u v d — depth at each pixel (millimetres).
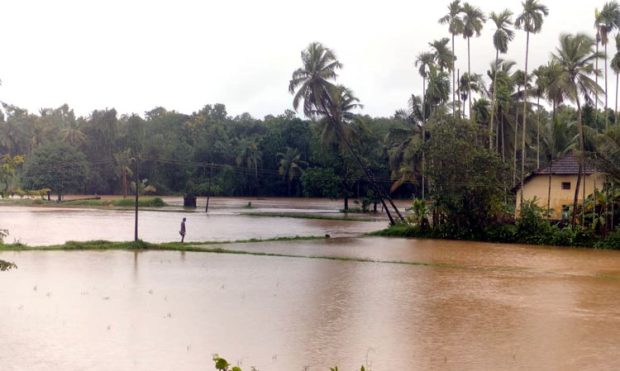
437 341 15750
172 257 31906
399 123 98312
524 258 33375
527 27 48719
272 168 116625
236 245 38562
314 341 15625
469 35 51500
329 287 23484
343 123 58688
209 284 23766
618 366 13836
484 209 43188
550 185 45500
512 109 60094
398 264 30406
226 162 120938
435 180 44500
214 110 154625
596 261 32250
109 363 13648
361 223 59625
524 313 19203
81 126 123250
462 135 43688
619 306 20438
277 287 23328
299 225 56375
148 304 19781
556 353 14805
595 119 58375
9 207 83500
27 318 17531
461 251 36531
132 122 124688
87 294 21234
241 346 15117
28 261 29219
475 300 21219
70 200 96688
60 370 13125
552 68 42719
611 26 44250
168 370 13250
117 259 30641
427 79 57062
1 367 13219
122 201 87812
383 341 15695
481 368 13609
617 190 39656
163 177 121812
